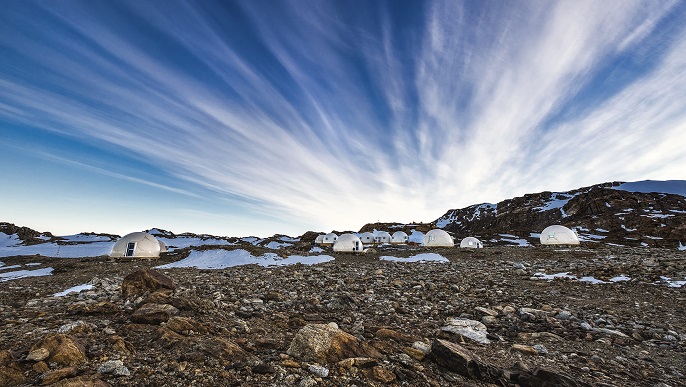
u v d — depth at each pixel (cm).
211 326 693
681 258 2178
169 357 485
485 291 1486
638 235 5300
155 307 750
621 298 1306
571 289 1488
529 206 11981
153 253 3447
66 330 584
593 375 609
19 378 380
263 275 1981
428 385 486
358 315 1019
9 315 751
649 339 856
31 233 8319
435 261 2952
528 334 861
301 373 479
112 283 1406
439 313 1098
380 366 524
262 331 723
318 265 2697
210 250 3600
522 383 539
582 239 5256
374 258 3319
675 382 593
